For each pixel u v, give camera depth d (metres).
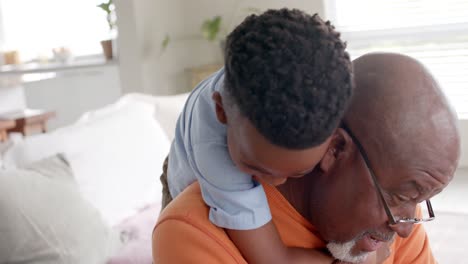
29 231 1.79
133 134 2.44
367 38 3.68
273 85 0.66
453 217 2.25
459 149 0.81
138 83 3.66
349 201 0.85
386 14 3.61
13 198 1.80
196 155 0.91
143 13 3.64
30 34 5.12
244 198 0.89
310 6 3.71
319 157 0.74
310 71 0.66
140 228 2.16
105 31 4.85
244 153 0.76
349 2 3.69
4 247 1.75
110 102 4.75
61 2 4.95
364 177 0.83
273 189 0.95
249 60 0.67
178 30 4.04
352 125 0.83
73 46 4.96
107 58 3.90
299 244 0.97
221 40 3.87
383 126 0.80
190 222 0.93
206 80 1.05
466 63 3.40
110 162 2.27
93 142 2.29
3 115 4.16
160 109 2.77
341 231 0.89
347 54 0.70
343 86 0.69
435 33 3.47
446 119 0.80
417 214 1.13
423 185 0.80
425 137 0.79
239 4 3.94
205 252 0.91
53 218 1.86
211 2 4.02
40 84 4.96
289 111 0.66
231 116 0.74
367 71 0.82
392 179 0.81
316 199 0.90
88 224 1.95
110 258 1.97
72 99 4.85
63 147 2.21
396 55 0.83
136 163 2.36
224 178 0.88
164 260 0.94
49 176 2.00
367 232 0.87
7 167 2.05
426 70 0.82
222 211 0.90
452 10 3.42
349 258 0.92
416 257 1.16
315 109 0.67
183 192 1.00
